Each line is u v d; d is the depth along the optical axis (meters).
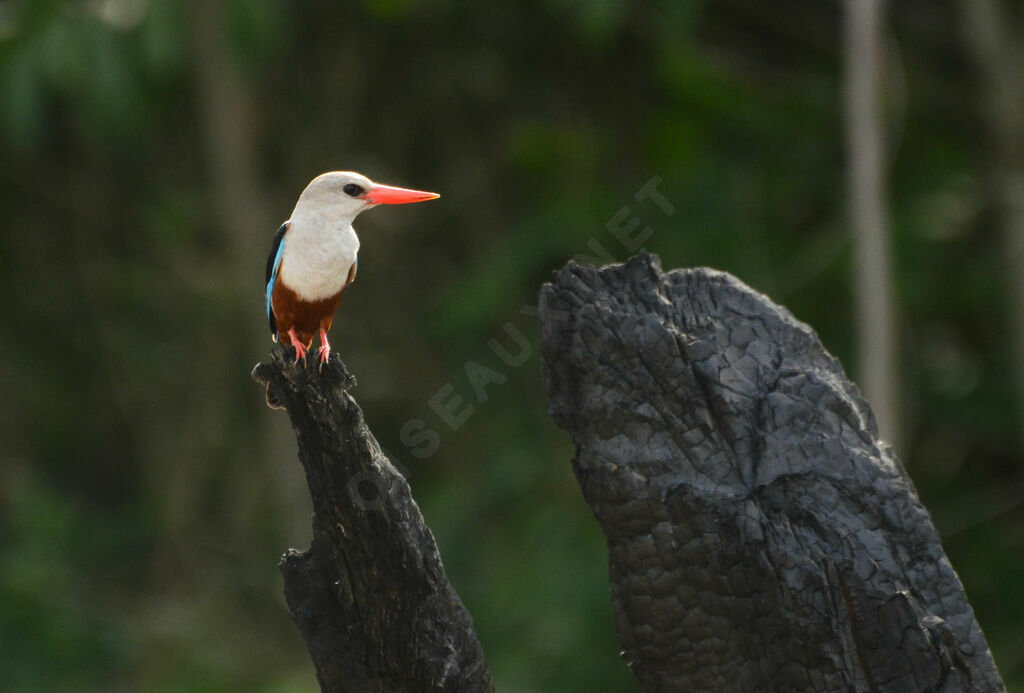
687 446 3.66
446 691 3.74
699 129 15.84
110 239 17.28
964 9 14.70
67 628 14.59
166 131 16.55
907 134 15.96
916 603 3.44
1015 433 14.92
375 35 16.30
